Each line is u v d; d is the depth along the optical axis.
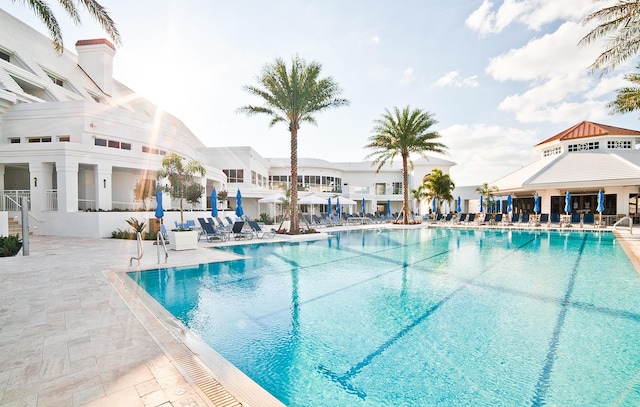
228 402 2.65
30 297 5.51
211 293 6.62
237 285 7.27
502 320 5.10
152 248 12.09
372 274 8.45
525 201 31.67
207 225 14.80
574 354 3.95
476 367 3.67
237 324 4.93
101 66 26.39
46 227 14.61
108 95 26.92
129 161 16.69
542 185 25.17
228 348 4.12
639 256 10.74
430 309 5.64
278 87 16.45
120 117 18.41
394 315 5.36
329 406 2.97
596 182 23.23
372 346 4.20
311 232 18.56
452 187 32.97
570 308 5.67
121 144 18.59
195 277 8.00
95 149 15.31
